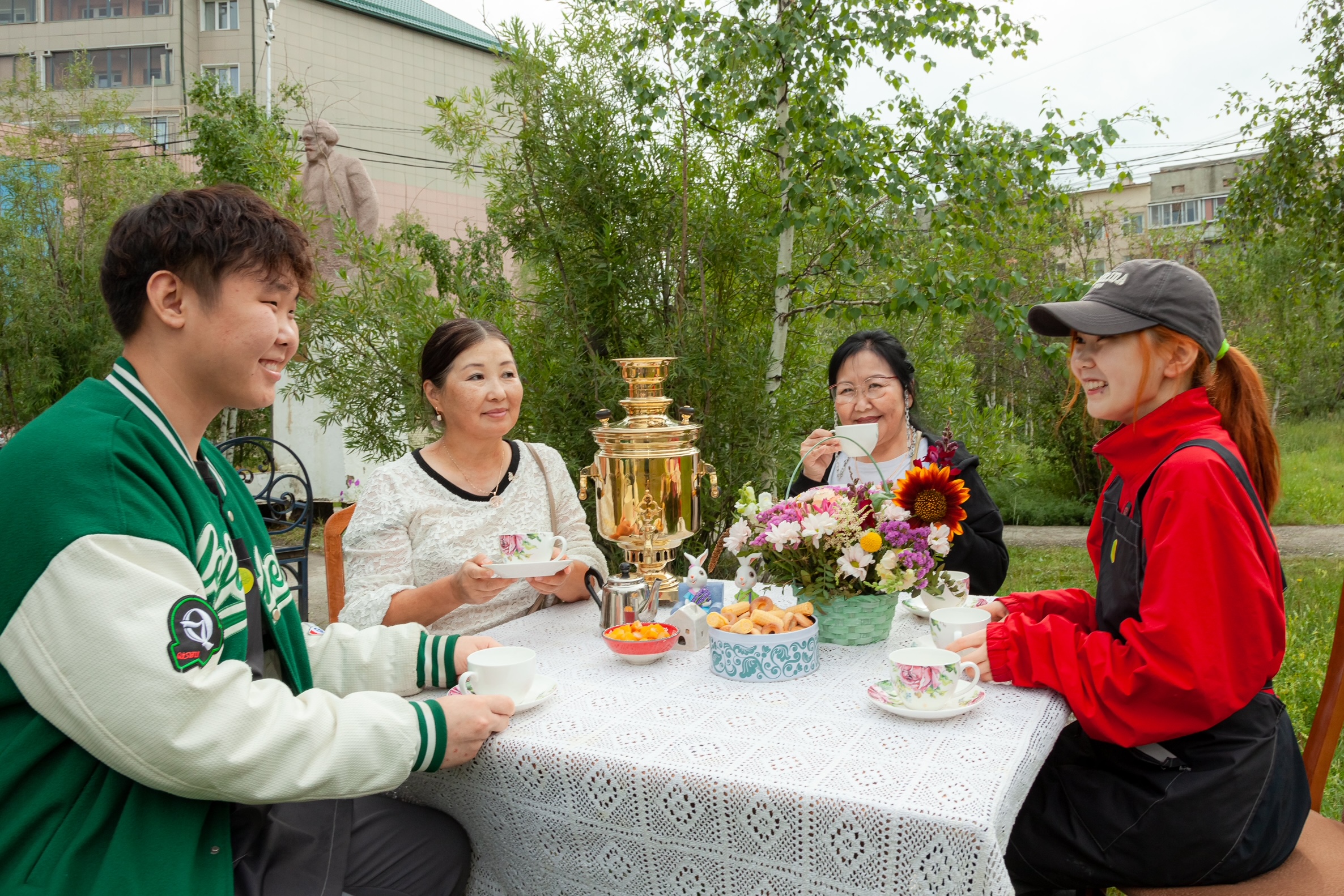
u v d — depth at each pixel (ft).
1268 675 4.36
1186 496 4.35
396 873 4.20
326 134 27.40
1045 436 31.35
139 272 3.77
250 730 3.52
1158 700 4.29
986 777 3.54
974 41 13.01
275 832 3.92
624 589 5.79
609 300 13.12
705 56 12.14
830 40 12.50
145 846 3.39
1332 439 43.19
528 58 12.77
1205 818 4.38
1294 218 22.74
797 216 12.41
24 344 32.45
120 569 3.30
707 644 5.72
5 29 87.51
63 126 35.58
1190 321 4.74
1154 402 4.99
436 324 12.89
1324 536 24.95
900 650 4.48
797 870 3.47
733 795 3.55
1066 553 24.31
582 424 12.69
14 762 3.36
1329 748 5.49
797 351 14.33
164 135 79.77
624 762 3.79
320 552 23.26
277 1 47.50
